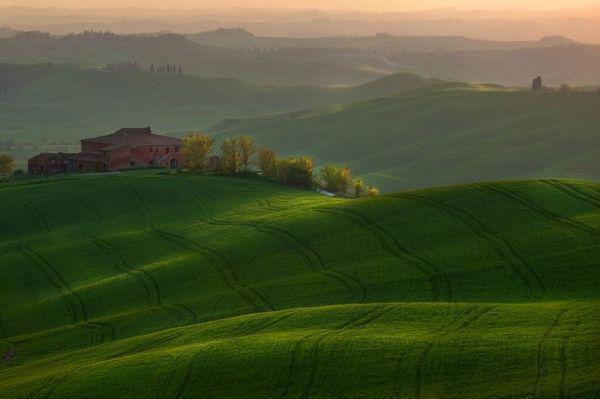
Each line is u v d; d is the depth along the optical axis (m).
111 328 136.75
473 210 159.75
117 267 183.75
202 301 142.88
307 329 99.19
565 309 95.81
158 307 145.25
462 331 90.62
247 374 87.06
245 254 169.75
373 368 83.69
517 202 159.12
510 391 74.56
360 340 90.75
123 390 88.94
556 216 148.88
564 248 131.25
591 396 71.38
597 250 127.50
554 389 73.44
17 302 171.12
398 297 124.31
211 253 176.25
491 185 172.50
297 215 191.25
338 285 136.12
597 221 142.62
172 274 166.62
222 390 85.25
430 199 171.75
